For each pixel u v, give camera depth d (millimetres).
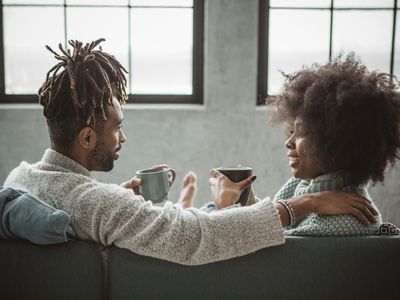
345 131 972
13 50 2941
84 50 1054
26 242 950
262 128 2951
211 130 2955
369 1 2955
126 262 940
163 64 2988
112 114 1050
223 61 2898
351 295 959
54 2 2889
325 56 3002
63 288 937
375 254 951
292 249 952
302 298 958
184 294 945
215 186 1174
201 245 918
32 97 2988
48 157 1051
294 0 2945
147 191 1312
